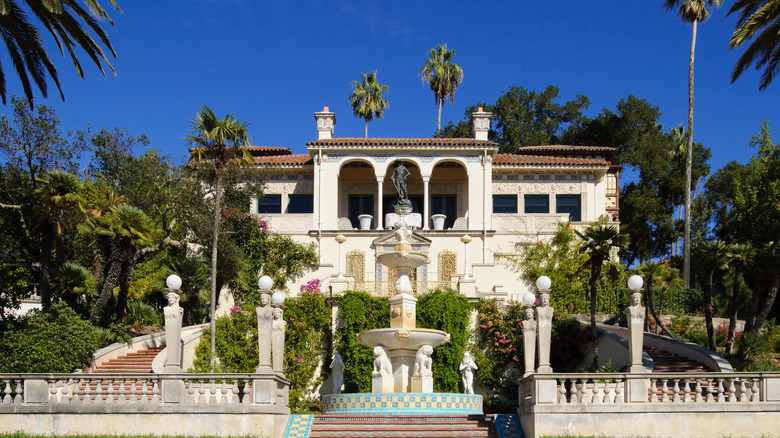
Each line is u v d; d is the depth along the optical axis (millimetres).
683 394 20031
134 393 19828
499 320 31938
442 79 63312
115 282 29312
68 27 22406
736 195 45344
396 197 45656
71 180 29547
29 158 33062
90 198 31906
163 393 19750
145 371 26562
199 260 35000
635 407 19562
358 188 45500
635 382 19766
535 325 22156
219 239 35438
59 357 25438
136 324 33688
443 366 31500
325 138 45656
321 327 32375
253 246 38094
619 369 27359
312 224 41031
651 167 55656
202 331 30938
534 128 62219
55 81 23406
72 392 21922
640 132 57844
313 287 34344
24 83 23609
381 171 42000
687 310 38844
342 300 32375
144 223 29188
